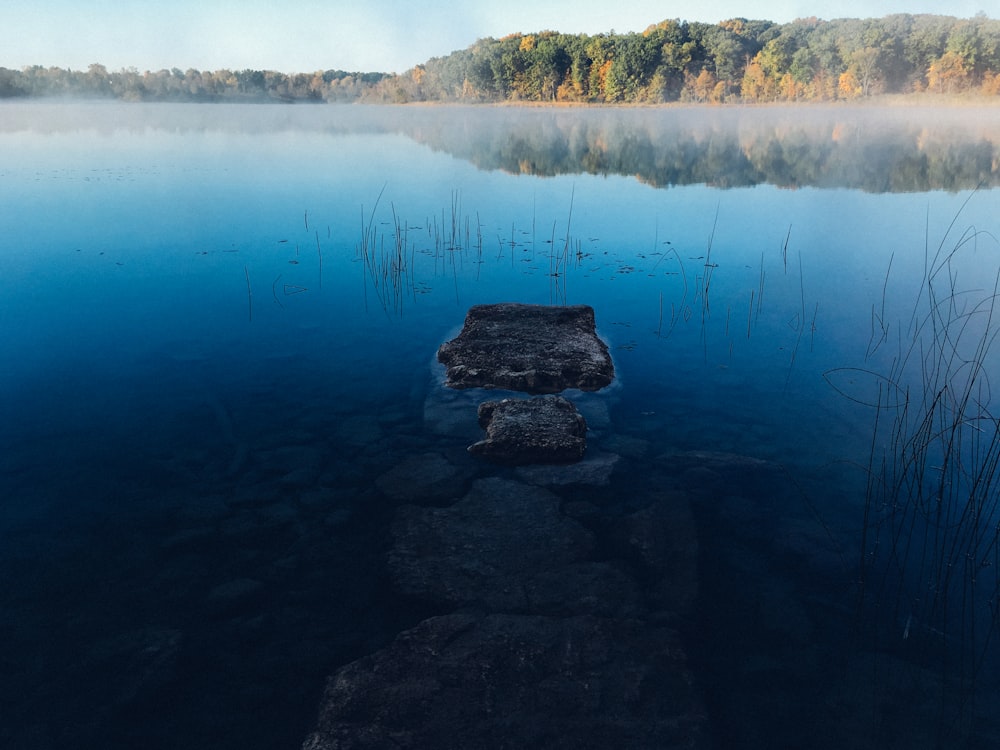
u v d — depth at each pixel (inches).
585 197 637.3
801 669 145.0
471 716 131.5
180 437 230.4
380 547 180.2
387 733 128.0
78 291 370.9
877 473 210.5
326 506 196.2
